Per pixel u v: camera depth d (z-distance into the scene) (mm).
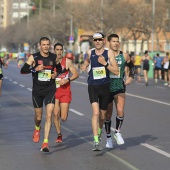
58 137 20234
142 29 105562
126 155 17656
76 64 100188
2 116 28422
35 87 18500
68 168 15633
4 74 82500
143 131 23078
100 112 18453
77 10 116750
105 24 105875
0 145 19484
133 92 46219
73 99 38594
